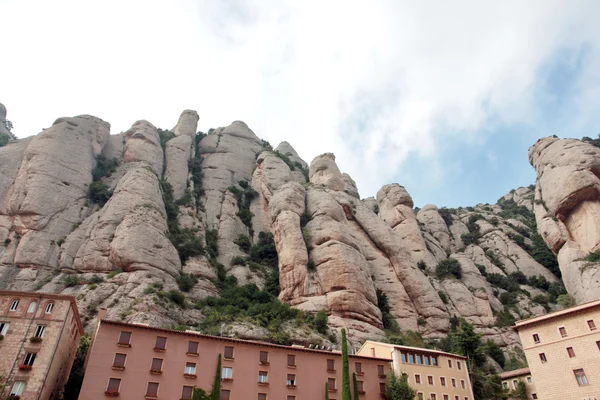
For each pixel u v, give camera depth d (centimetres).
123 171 9212
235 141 12381
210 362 4256
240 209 10244
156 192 8000
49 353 3684
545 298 9112
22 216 7262
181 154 10569
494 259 11094
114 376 3859
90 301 5781
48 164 7950
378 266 8569
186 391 4034
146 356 4047
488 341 7388
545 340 4941
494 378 5838
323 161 10388
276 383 4412
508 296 9344
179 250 7594
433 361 5266
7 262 6688
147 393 3897
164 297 6028
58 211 7531
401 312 7875
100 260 6738
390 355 5128
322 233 7750
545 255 10531
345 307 6700
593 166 8481
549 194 8881
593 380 4434
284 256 7456
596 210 8081
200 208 9819
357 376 4800
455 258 9919
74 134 8819
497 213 14212
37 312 3875
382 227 9100
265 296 7150
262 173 10731
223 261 8512
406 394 4662
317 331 6103
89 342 4806
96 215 7712
